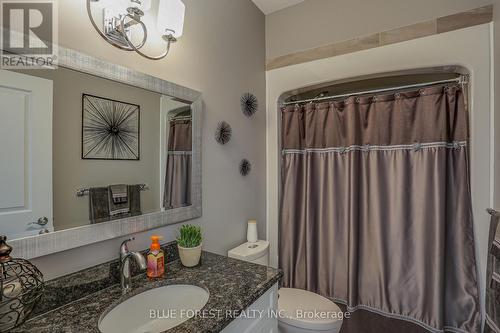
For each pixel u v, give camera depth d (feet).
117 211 3.52
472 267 5.27
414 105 5.85
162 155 4.17
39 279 2.58
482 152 5.06
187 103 4.64
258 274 3.78
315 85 6.72
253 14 6.76
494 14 4.83
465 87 5.39
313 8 6.67
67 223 3.00
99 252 3.35
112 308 2.93
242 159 6.24
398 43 5.69
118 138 3.54
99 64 3.29
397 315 5.95
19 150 2.64
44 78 2.82
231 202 5.85
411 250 5.88
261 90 7.09
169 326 3.27
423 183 5.70
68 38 3.02
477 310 5.20
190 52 4.73
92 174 3.26
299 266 7.04
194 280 3.57
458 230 5.47
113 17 3.39
